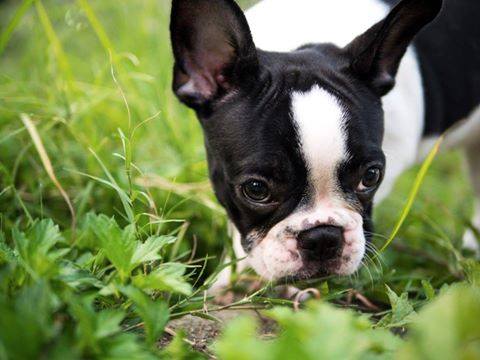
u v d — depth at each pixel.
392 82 0.44
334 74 0.42
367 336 0.29
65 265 0.33
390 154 0.48
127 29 0.72
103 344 0.28
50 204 0.51
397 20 0.42
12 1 0.83
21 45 0.77
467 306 0.27
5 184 0.49
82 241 0.41
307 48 0.46
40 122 0.55
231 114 0.42
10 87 0.60
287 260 0.40
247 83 0.42
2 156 0.52
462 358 0.26
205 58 0.43
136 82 0.62
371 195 0.42
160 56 0.68
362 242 0.41
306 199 0.40
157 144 0.57
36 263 0.31
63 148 0.53
